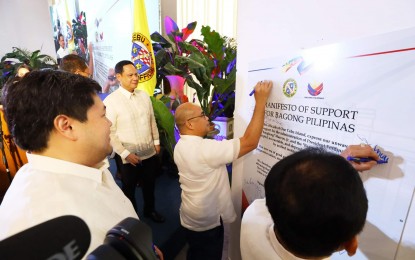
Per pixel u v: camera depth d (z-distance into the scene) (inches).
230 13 112.3
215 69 83.6
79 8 150.2
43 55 156.3
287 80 29.5
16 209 15.8
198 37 122.6
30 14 178.5
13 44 175.2
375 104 20.0
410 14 16.9
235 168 46.9
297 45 27.5
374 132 20.5
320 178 12.5
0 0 165.5
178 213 76.5
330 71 23.7
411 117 17.6
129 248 9.3
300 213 12.7
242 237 21.2
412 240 19.3
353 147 22.0
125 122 62.3
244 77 38.2
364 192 13.2
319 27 24.5
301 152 14.8
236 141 35.8
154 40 100.6
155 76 92.7
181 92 95.8
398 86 18.1
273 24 30.5
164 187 94.5
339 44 22.3
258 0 32.4
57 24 178.7
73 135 18.5
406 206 19.1
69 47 171.8
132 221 10.7
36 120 17.1
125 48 117.6
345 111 22.8
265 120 35.2
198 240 46.1
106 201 20.3
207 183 41.2
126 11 110.8
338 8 22.2
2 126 62.0
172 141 82.7
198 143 40.5
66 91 17.6
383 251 21.7
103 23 131.0
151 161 69.7
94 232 17.3
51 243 7.4
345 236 12.8
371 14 19.5
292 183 13.1
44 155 18.7
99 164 23.6
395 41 17.7
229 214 44.6
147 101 67.4
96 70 151.9
